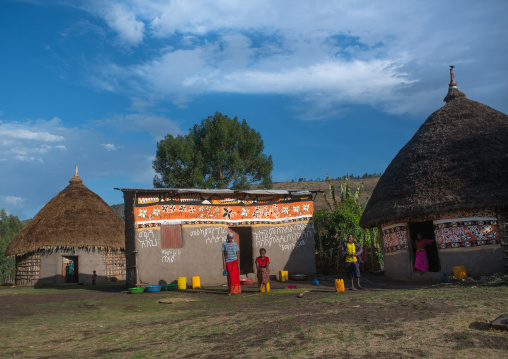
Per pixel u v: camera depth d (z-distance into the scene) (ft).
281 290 42.29
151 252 51.26
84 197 83.56
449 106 55.01
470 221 44.65
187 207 53.72
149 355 17.43
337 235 66.69
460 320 19.56
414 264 49.60
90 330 24.47
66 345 20.61
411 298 26.96
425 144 51.75
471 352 14.93
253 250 56.08
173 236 52.60
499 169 44.45
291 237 57.67
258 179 113.29
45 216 79.92
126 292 48.16
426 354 14.89
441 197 45.11
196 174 101.09
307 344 17.02
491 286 32.17
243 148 111.45
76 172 89.15
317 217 68.95
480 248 43.96
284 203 58.29
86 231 77.66
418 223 58.44
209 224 54.39
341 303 27.86
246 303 33.35
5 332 24.26
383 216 49.26
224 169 109.50
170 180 102.12
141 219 51.60
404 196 48.19
